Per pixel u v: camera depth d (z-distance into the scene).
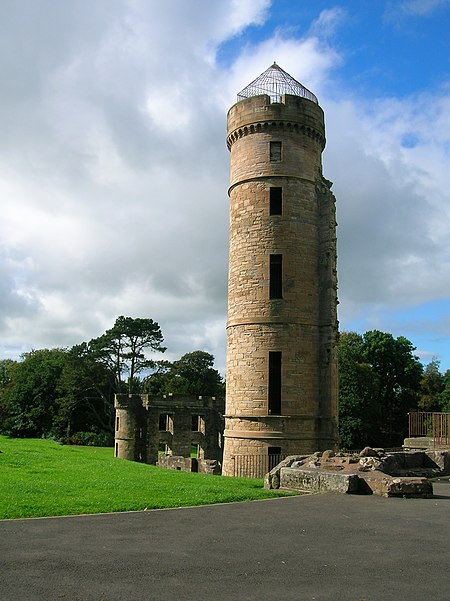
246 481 23.00
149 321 85.06
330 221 33.22
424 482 17.72
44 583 8.93
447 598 8.47
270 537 12.05
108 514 14.35
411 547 11.31
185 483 20.84
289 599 8.36
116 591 8.59
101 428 86.31
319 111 34.59
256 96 33.75
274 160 33.34
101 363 84.75
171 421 65.81
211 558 10.39
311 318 32.22
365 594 8.60
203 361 99.75
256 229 32.81
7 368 120.94
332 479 18.39
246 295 32.47
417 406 78.31
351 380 67.38
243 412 31.34
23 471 23.92
